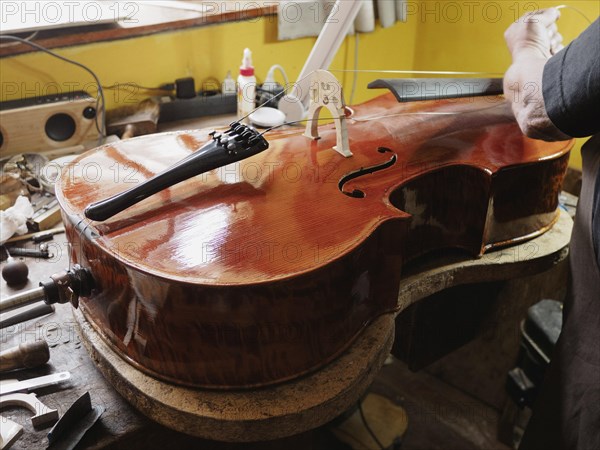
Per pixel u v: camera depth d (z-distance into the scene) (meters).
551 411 1.25
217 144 1.04
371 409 1.92
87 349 1.02
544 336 1.48
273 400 0.92
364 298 1.01
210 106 1.75
